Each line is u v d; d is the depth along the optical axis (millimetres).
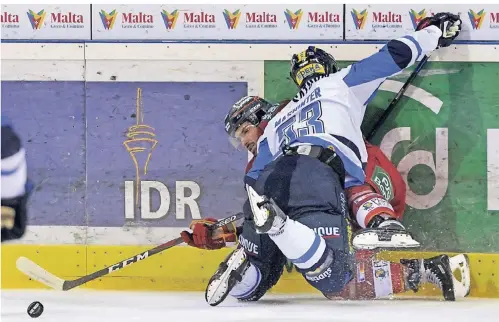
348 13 16344
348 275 13586
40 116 16688
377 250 14789
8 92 16688
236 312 13391
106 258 16609
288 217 12852
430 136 16266
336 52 16375
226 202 16562
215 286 14391
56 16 16641
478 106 16172
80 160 16688
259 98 16031
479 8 16125
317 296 15867
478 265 16109
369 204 14383
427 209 16266
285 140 14641
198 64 16531
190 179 16609
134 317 12945
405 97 16297
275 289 16359
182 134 16594
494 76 16141
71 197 16688
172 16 16531
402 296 15562
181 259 16578
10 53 16656
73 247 16656
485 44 16109
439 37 15289
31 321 12781
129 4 16578
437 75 16234
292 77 15750
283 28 16438
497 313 13164
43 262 16672
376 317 12594
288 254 12961
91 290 16531
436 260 14656
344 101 14656
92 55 16609
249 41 16453
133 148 16609
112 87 16609
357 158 14500
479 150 16156
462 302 14656
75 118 16672
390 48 14828
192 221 16547
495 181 16125
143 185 16609
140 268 16594
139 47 16562
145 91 16594
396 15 16297
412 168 16312
